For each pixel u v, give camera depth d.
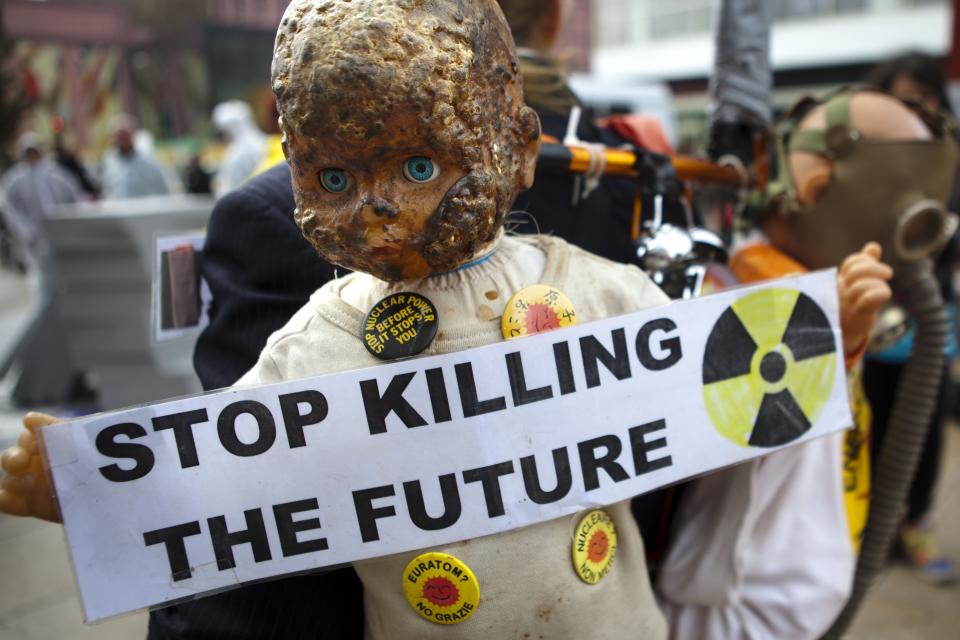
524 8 1.19
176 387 3.98
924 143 1.20
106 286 3.90
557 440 0.78
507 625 0.78
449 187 0.67
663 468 0.83
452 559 0.76
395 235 0.66
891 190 1.20
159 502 0.73
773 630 1.09
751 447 0.87
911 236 1.24
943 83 2.46
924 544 2.59
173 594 0.73
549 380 0.78
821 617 1.09
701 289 1.08
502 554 0.77
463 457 0.76
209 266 1.05
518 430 0.77
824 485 1.11
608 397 0.80
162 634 0.92
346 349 0.80
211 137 12.87
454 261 0.70
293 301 0.99
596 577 0.81
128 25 13.89
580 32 16.05
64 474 0.71
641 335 0.82
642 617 0.87
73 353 4.04
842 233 1.24
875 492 1.35
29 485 0.74
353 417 0.75
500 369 0.76
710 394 0.85
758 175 1.33
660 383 0.82
